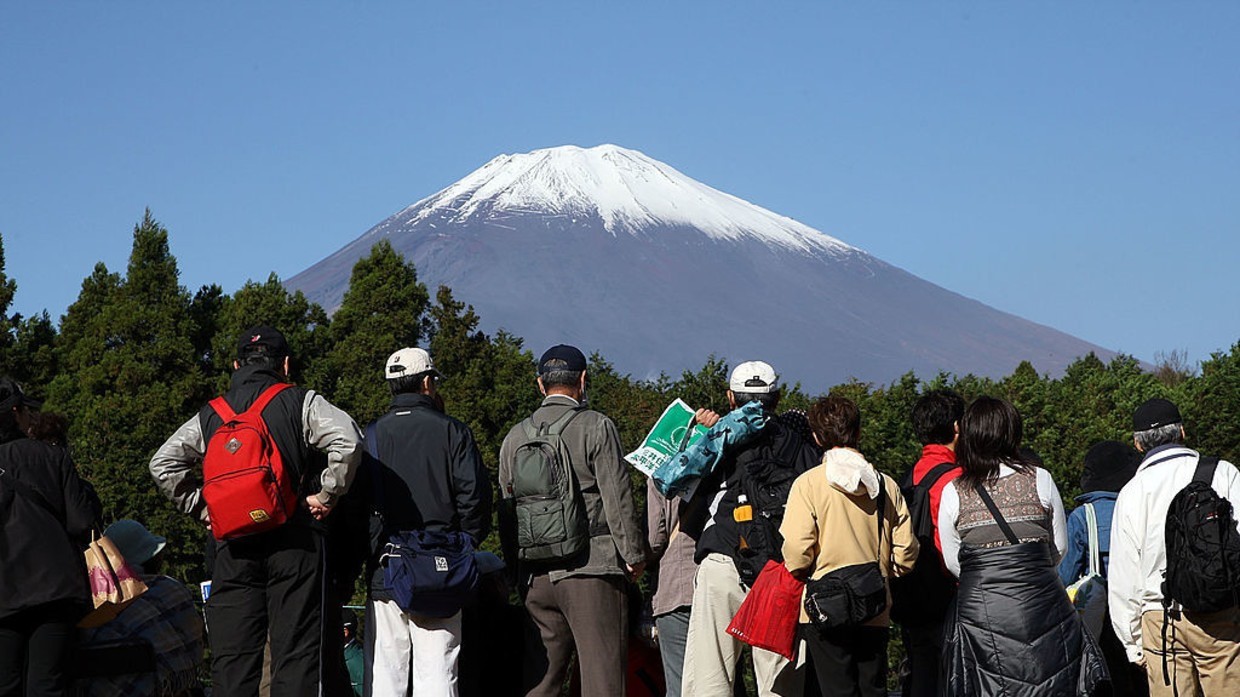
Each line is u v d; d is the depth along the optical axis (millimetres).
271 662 5828
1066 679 5684
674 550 6605
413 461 6172
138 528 6895
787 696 6246
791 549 5852
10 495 5691
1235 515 6008
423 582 5977
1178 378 49938
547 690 6430
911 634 6441
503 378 32531
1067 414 23812
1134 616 6184
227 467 5668
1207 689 5980
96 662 6242
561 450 6277
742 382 6383
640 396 30297
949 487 5973
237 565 5820
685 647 6539
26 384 30719
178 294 32219
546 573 6344
